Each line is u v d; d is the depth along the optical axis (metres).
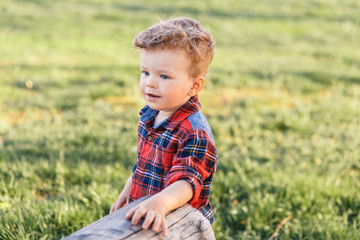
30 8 15.81
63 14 15.27
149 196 1.69
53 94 7.23
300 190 3.71
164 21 1.80
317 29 14.83
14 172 4.05
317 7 18.12
